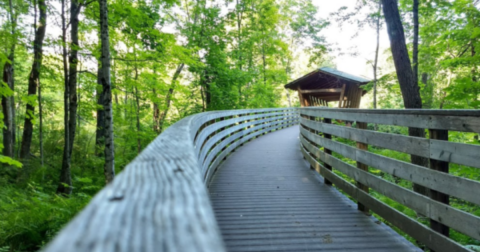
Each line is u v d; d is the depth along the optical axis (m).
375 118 3.78
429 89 14.34
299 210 4.34
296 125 23.08
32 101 6.64
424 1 10.38
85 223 0.50
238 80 18.09
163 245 0.41
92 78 11.11
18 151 14.18
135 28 9.73
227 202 4.71
